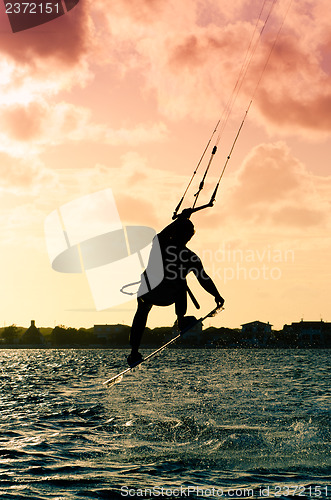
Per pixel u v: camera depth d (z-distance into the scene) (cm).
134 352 942
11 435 1895
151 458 1517
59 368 7531
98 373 6062
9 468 1394
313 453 1563
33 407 2714
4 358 12950
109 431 1970
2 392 3638
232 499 1134
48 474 1335
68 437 1850
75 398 3119
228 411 2452
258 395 3203
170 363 8244
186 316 950
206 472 1362
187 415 2322
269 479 1291
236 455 1548
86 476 1315
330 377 5031
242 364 7962
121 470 1382
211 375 5178
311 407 2592
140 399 2988
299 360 9938
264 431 1894
